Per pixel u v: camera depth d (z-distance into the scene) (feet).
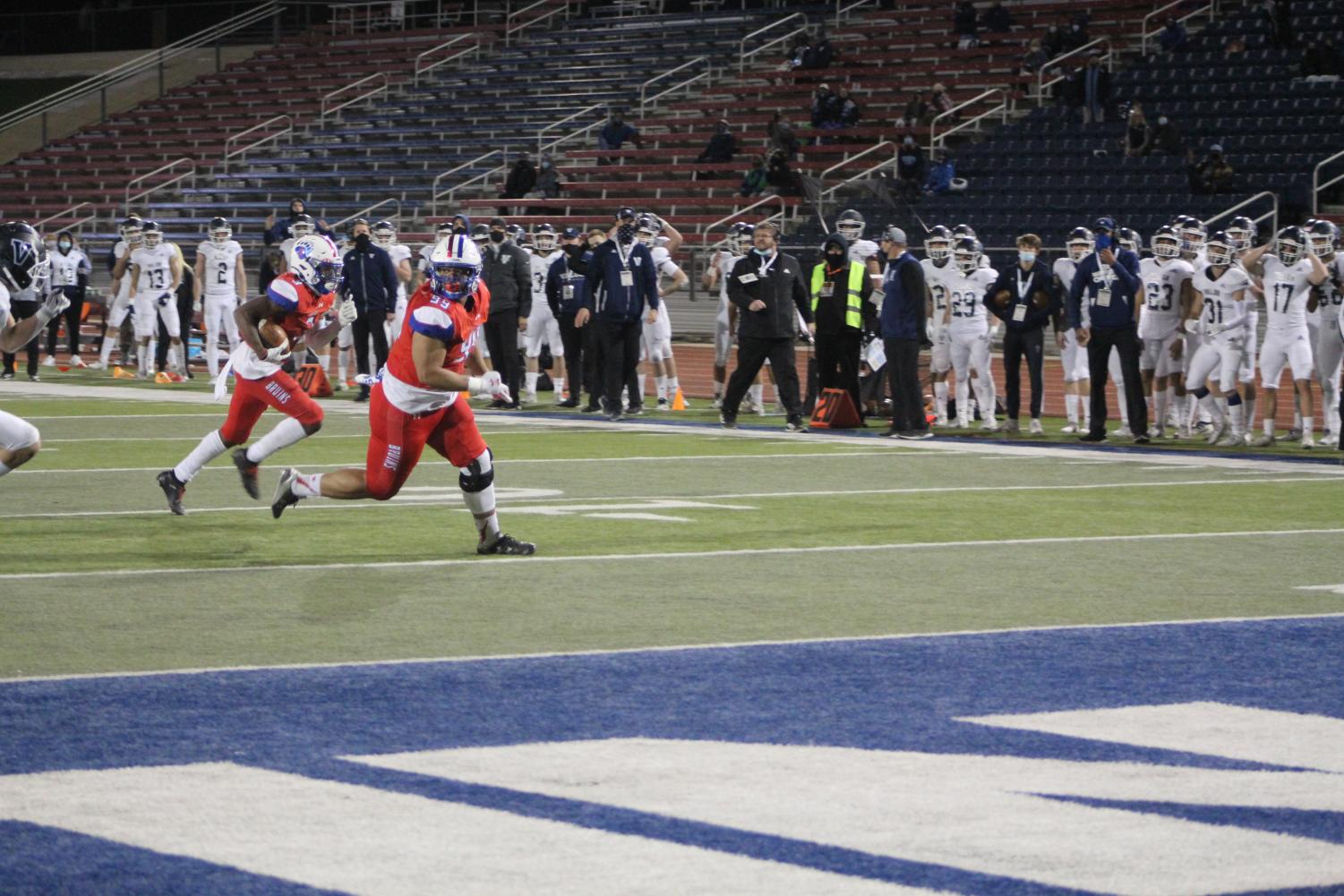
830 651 67.87
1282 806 46.83
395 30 454.81
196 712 56.80
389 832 43.62
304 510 110.93
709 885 39.78
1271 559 93.30
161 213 403.34
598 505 114.32
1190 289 164.25
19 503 113.19
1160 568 89.92
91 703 58.03
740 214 332.19
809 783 48.60
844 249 176.35
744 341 174.19
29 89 492.13
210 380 240.32
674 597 80.12
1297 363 161.07
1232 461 149.79
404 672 63.31
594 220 347.97
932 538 100.37
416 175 386.52
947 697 59.98
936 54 365.40
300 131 420.36
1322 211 283.79
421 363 86.69
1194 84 319.27
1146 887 39.99
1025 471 139.44
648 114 382.01
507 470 136.26
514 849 42.34
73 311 261.44
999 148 318.86
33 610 75.82
